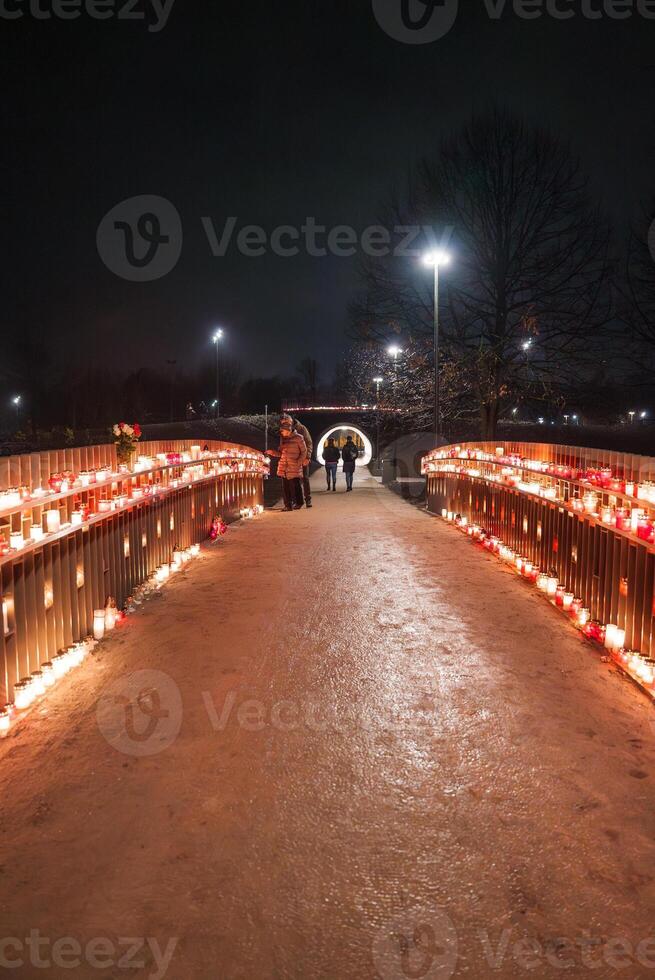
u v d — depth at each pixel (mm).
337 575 8133
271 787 3543
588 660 5340
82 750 3922
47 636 5027
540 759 3811
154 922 2611
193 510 10078
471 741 4020
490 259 25406
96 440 45188
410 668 5160
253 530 11961
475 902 2707
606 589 5816
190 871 2898
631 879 2828
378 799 3430
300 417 47156
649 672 4738
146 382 74312
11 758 3834
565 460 7574
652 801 3395
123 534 6902
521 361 25125
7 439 48094
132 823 3236
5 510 4336
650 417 29516
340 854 3002
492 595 7223
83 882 2834
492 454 10930
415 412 28016
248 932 2559
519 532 8812
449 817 3271
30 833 3162
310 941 2512
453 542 10523
